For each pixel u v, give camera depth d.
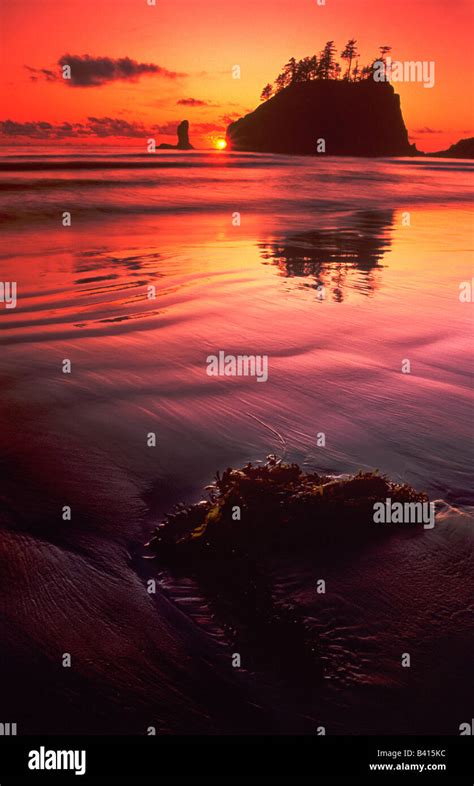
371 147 192.88
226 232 20.03
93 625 3.59
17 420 6.19
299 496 4.54
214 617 3.66
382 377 7.60
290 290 12.07
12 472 5.22
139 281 12.61
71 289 11.85
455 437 6.07
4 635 3.48
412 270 14.41
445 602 3.83
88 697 3.10
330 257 15.88
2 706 3.03
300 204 29.14
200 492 5.04
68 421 6.21
